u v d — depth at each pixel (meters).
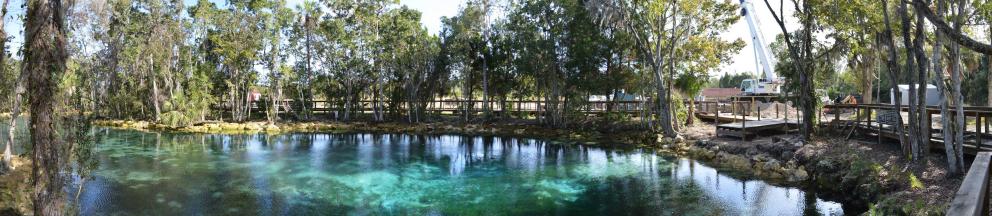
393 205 11.75
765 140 18.41
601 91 27.39
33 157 7.18
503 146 23.06
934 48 10.44
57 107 7.30
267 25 31.64
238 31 31.30
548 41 27.58
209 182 14.20
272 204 11.77
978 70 29.94
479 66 32.75
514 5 29.89
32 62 7.13
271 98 34.25
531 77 30.97
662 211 11.03
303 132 29.48
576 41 26.34
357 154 20.28
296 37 33.50
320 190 13.29
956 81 9.87
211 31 34.16
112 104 34.28
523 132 28.05
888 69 12.80
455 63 32.06
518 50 28.73
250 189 13.33
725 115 27.03
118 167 16.52
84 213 10.71
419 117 33.62
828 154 13.49
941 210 7.66
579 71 27.19
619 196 12.48
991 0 9.55
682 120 25.39
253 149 21.66
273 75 32.66
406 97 33.59
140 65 33.38
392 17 32.81
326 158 19.06
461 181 14.52
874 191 10.44
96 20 27.84
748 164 15.69
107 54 31.78
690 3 23.16
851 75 34.31
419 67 31.97
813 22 16.59
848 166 12.13
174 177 14.88
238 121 32.81
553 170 16.25
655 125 24.42
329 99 35.50
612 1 23.06
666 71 25.47
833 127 17.33
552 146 22.73
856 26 13.04
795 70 17.95
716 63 25.80
